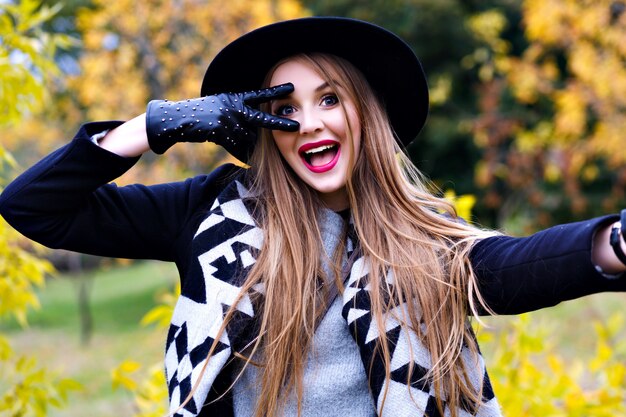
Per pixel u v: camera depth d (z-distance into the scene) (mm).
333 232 1565
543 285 1284
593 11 8352
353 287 1477
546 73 10234
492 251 1417
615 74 8570
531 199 13109
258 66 1633
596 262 1227
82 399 6902
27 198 1435
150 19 8023
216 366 1405
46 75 2523
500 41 14789
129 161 1489
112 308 13023
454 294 1456
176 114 1463
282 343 1451
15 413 2357
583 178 13734
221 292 1452
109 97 7891
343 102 1556
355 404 1471
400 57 1613
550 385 2510
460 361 1457
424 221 1564
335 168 1553
